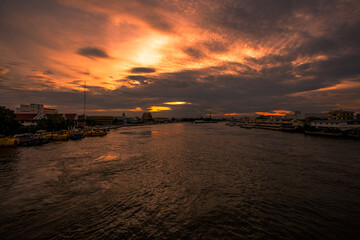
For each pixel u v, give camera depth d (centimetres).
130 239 1215
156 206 1644
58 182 2184
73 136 6291
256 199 1802
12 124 4884
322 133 7869
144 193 1914
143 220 1427
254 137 7575
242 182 2256
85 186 2078
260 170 2762
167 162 3228
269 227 1354
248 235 1264
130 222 1401
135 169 2770
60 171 2595
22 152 3816
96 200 1747
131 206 1641
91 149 4350
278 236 1255
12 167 2744
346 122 7800
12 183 2133
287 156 3756
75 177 2366
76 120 10700
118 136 7738
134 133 9469
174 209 1595
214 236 1251
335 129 7831
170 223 1393
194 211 1565
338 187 2116
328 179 2377
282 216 1501
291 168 2873
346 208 1639
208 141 6250
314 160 3403
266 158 3575
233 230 1316
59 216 1472
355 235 1268
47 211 1543
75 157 3466
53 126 7219
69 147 4556
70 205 1647
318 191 2002
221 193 1930
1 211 1536
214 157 3659
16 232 1274
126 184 2155
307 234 1279
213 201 1748
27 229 1308
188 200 1766
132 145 5172
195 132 10631
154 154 3925
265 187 2102
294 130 10150
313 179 2375
